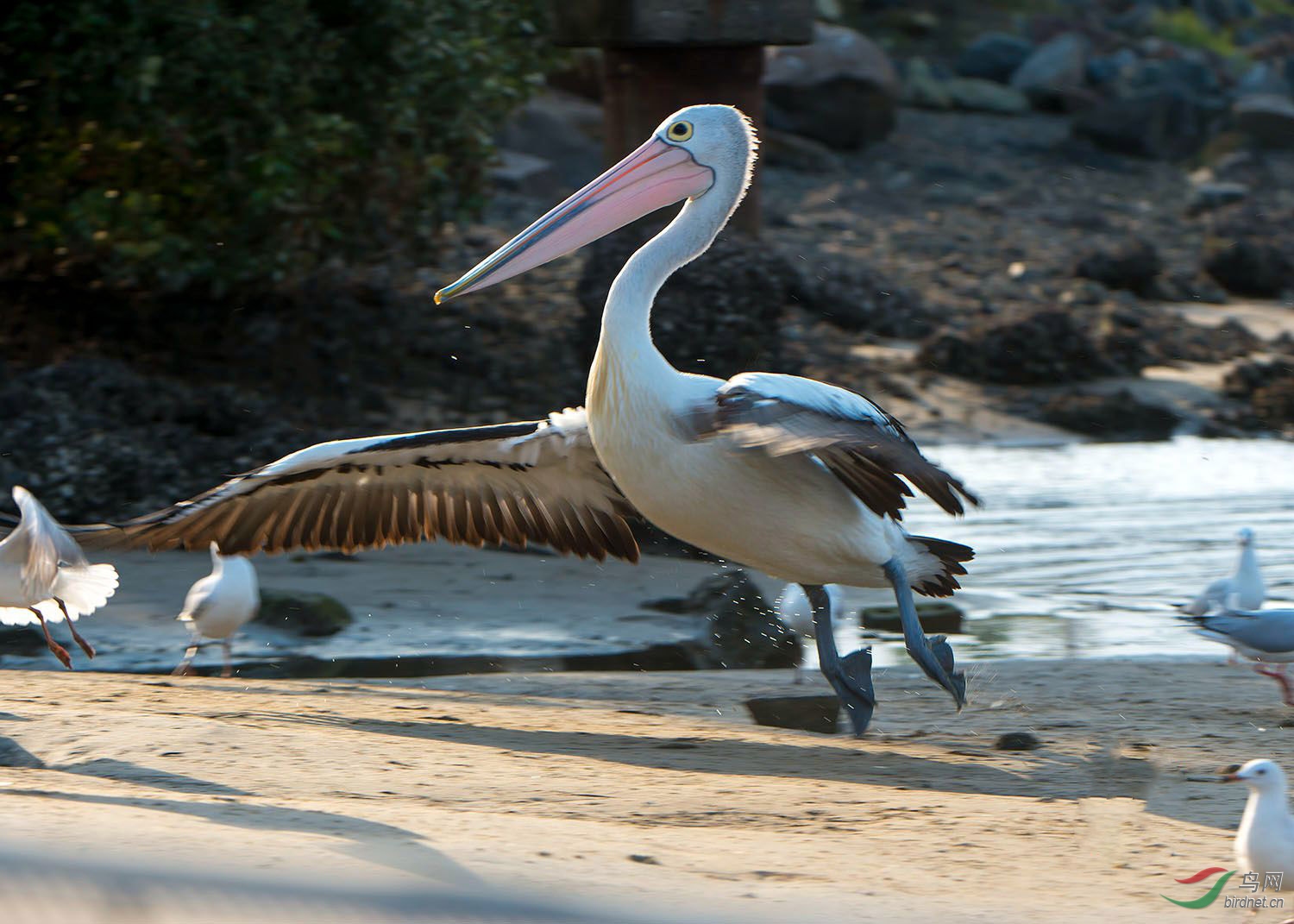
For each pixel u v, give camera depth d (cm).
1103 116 4606
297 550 925
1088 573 1462
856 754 826
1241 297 3266
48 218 1875
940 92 4844
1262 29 6278
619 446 807
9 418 1627
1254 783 555
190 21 1725
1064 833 643
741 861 565
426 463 898
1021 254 3384
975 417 2241
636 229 1978
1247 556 1190
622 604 1337
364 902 274
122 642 1198
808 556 827
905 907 505
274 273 1916
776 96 4266
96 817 560
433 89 2017
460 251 2698
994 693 1021
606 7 1780
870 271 2916
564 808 662
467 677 1074
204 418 1755
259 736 775
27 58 1742
